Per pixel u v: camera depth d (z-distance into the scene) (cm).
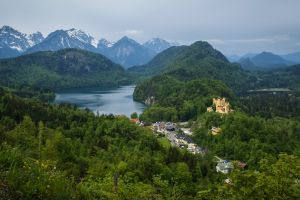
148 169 9969
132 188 4228
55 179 2880
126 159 10944
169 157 12419
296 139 18500
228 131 18738
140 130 17050
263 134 18088
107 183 4222
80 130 15162
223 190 3269
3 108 16638
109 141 14250
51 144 9756
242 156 15988
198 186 9756
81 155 10756
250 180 3125
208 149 17775
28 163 2984
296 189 2958
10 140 9181
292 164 3086
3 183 2562
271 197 2969
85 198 3247
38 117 16550
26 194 2550
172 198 4722
